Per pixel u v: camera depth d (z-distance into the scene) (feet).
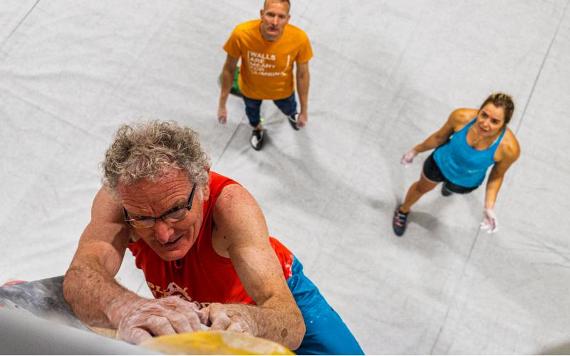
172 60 16.44
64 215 14.62
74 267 4.57
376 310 14.34
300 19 17.20
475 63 17.15
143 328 2.94
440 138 13.23
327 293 14.42
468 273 14.88
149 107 15.96
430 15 17.60
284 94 14.28
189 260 5.91
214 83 16.37
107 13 16.71
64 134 15.42
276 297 4.86
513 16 17.78
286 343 4.20
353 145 16.03
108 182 4.43
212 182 5.55
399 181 15.74
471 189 13.66
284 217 15.14
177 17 16.90
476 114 12.51
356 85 16.65
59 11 16.60
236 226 5.39
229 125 15.94
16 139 15.21
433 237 15.21
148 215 4.41
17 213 14.51
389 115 16.40
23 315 1.64
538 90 16.96
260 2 17.31
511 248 15.17
